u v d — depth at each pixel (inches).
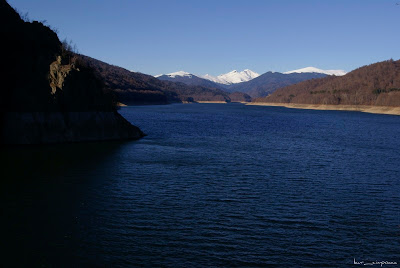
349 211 1110.4
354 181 1497.3
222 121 4960.6
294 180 1492.4
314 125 4658.0
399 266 780.6
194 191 1279.5
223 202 1164.5
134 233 903.7
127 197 1184.8
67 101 2343.8
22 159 1710.1
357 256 821.2
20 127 2151.8
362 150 2405.3
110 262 766.5
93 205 1096.2
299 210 1107.3
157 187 1316.4
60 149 2033.7
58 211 1036.5
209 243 860.6
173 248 831.1
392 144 2765.7
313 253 828.0
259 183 1424.7
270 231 940.0
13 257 775.1
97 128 2480.3
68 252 802.8
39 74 2314.2
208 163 1796.3
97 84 2632.9
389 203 1200.2
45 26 2655.0
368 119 6240.2
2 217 976.9
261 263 776.9
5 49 2290.8
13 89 2201.0
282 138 3051.2
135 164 1707.7
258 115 7032.5
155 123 4190.5
